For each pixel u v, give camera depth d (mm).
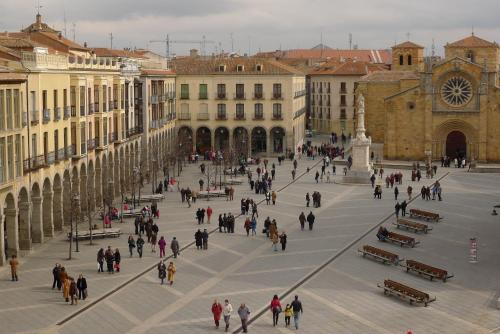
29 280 49250
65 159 66188
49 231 62656
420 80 119812
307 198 78812
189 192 79688
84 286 44938
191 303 44031
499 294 45688
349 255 56312
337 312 42125
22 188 56344
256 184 88500
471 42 136875
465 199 83750
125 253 57375
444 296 45281
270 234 60844
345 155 129625
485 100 116625
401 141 121688
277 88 131000
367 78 134875
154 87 111000
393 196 86125
